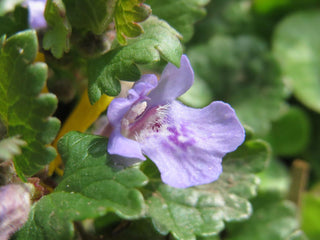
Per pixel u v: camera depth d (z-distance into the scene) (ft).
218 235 0.19
